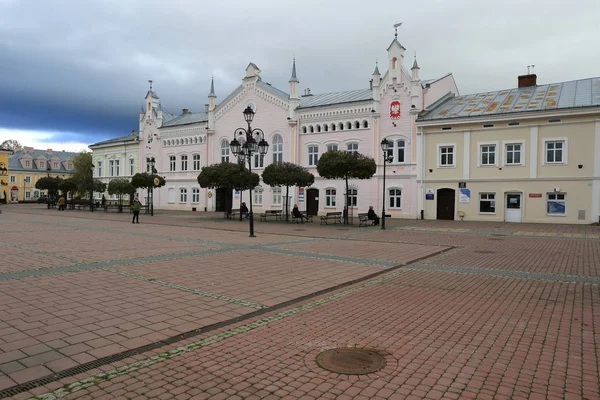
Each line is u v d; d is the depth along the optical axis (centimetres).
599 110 2783
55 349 566
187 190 5119
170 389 462
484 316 756
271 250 1600
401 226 2802
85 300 817
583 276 1138
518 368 529
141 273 1099
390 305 830
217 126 4831
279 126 4284
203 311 760
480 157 3241
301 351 580
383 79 3666
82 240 1822
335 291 951
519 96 3434
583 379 500
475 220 3259
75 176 6531
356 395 454
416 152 3494
